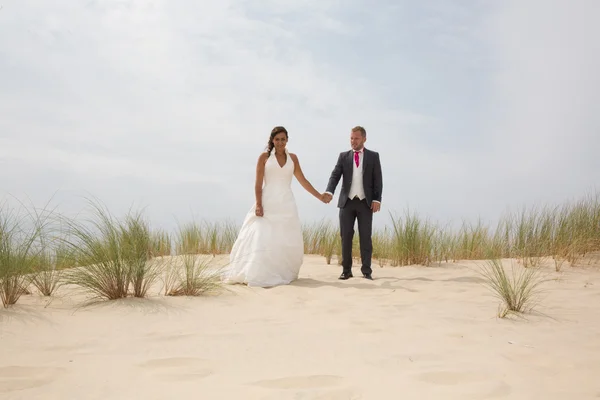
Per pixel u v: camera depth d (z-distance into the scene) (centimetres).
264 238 588
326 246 932
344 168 664
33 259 434
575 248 730
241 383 237
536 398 217
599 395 221
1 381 233
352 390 226
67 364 262
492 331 352
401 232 786
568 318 399
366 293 514
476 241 862
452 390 227
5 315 351
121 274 429
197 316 386
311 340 322
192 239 925
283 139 615
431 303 460
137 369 257
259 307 431
